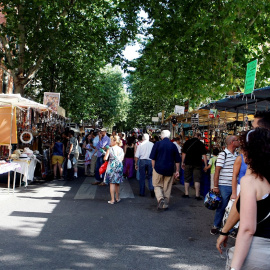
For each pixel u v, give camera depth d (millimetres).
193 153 9977
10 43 19656
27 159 10977
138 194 10578
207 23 14227
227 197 6246
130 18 15523
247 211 2215
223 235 2787
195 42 15594
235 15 13617
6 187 10906
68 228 6363
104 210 8023
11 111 10758
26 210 7715
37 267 4457
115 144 8992
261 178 2281
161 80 17156
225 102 10680
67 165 13227
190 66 16094
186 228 6699
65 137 13945
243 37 14320
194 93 16297
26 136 12609
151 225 6812
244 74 15344
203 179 10734
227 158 6328
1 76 25312
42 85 27562
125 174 14617
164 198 8289
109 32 18781
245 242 2188
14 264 4539
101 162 12195
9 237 5707
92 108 38812
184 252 5285
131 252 5188
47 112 15820
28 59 19641
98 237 5875
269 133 2344
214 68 15758
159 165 8320
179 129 20484
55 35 19047
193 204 9188
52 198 9273
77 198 9430
